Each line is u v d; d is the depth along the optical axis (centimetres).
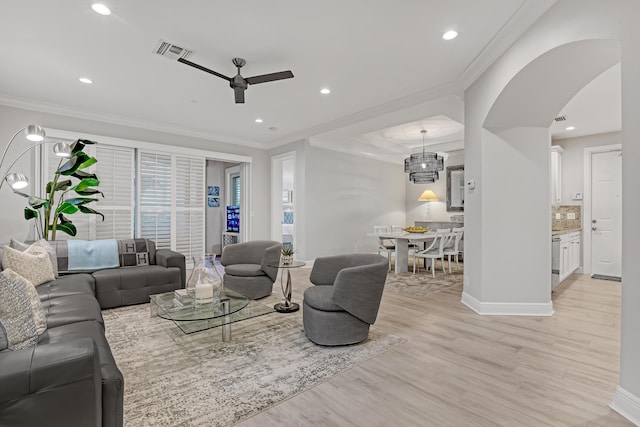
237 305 261
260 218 690
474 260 351
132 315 329
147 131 535
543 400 183
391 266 662
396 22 257
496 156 333
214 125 556
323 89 395
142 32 271
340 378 207
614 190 534
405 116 470
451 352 245
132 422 162
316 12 244
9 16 246
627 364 168
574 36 204
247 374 212
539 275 334
